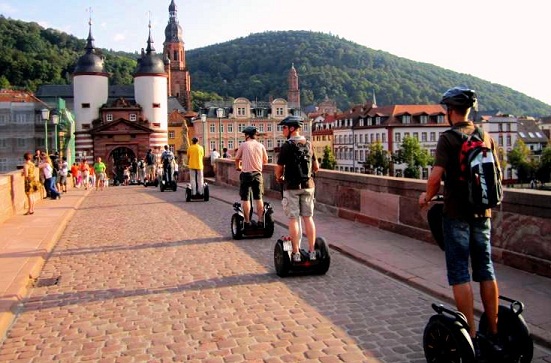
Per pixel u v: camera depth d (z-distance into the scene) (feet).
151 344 17.97
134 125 220.84
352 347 17.28
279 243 26.53
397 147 318.45
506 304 20.70
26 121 192.75
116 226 45.21
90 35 224.53
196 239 37.70
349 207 43.80
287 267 25.98
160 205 61.16
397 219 36.91
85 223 47.91
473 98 14.84
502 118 343.26
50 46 558.97
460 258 14.71
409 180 35.55
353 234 36.88
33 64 458.50
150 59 225.97
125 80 569.64
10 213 50.80
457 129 14.84
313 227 26.53
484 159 14.11
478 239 14.78
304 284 25.13
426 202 15.37
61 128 197.36
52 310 22.08
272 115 343.46
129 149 222.48
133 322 20.27
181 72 443.32
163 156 84.53
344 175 44.09
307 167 26.14
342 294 23.36
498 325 14.94
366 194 40.93
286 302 22.31
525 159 306.55
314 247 26.78
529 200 25.16
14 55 463.42
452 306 21.40
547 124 429.38
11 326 20.17
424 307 21.36
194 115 349.00
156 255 32.53
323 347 17.31
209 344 17.81
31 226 44.47
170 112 356.38
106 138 219.41
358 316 20.35
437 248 31.73
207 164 108.78
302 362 16.17
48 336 19.01
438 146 14.90
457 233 14.66
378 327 19.11
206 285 25.29
